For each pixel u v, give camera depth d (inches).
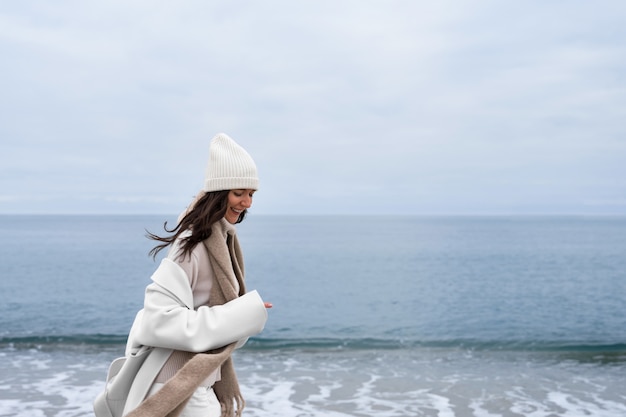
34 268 1140.5
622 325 549.6
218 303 86.1
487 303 703.1
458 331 520.1
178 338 79.0
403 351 378.6
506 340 442.0
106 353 350.9
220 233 86.3
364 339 426.6
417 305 689.6
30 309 633.0
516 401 251.6
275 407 239.8
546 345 410.6
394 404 245.4
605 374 308.5
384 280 959.0
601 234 3307.1
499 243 2283.5
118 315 595.5
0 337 401.1
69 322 551.2
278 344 399.5
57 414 223.8
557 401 252.4
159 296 81.7
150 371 82.2
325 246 2094.0
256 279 981.2
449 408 239.9
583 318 593.6
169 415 80.5
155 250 86.7
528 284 896.3
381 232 3850.9
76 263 1262.3
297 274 1062.4
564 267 1198.9
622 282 920.3
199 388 85.5
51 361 326.0
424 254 1628.9
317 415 228.5
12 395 251.1
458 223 7495.1
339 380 289.4
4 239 2519.7
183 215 89.0
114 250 1740.9
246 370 313.0
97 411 86.7
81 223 6953.7
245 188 85.4
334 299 745.0
